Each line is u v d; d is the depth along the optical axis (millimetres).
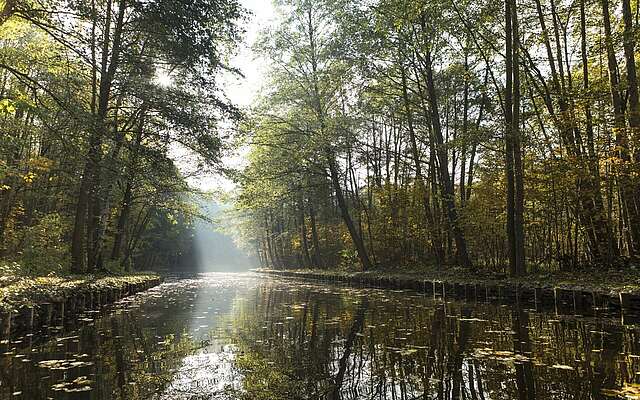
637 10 13914
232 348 7281
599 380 5148
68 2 11234
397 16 17203
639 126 11422
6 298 8133
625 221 13219
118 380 5441
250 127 18562
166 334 8672
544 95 15359
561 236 15547
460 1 15805
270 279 35188
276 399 4715
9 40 15172
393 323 9766
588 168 12297
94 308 12609
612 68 12742
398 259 26141
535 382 5113
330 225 37781
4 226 18828
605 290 10234
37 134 16016
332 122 23062
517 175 14062
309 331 8891
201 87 15188
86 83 12555
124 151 17062
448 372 5633
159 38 14352
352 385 5168
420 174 22203
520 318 10203
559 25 15617
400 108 22828
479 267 18531
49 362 6332
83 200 15891
